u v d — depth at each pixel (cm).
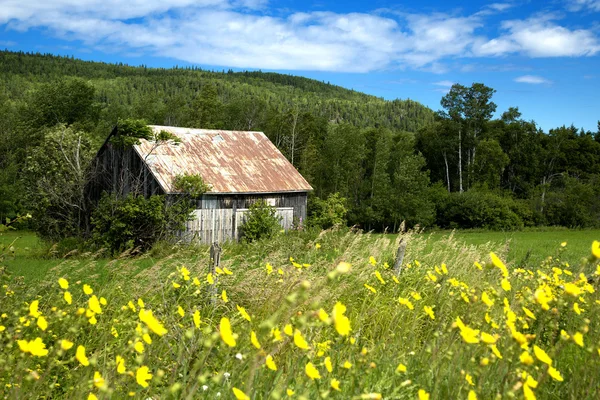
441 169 6875
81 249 2055
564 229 4944
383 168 5206
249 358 267
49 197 2417
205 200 2517
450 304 447
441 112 6525
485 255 948
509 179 6756
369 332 474
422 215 4728
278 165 3003
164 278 618
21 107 6119
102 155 2658
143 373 243
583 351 369
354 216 4919
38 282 613
